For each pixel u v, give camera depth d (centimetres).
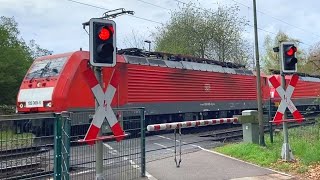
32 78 1720
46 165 688
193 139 1848
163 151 1413
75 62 1684
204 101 2475
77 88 1664
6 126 619
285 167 1070
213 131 2306
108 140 841
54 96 1611
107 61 709
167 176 972
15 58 3231
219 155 1277
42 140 674
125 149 900
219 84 2645
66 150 696
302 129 1880
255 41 1461
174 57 2339
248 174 995
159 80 2130
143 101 2008
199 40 4409
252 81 3025
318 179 949
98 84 712
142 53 2128
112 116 727
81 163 816
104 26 703
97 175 723
